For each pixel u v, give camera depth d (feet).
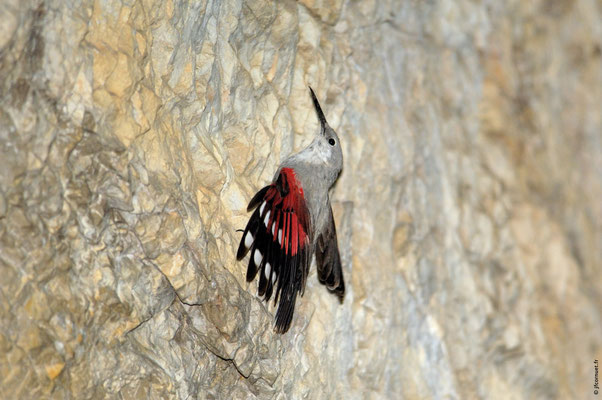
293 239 23.94
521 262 38.58
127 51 22.07
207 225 25.13
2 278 19.10
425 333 33.40
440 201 35.37
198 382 24.26
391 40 34.37
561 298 40.52
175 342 23.58
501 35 39.75
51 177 20.18
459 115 37.50
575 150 44.21
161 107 23.82
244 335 25.13
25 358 19.49
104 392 21.61
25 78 19.61
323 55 31.45
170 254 22.97
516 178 39.60
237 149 27.61
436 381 33.32
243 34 28.14
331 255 26.66
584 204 43.96
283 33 29.50
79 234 20.94
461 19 37.76
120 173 21.70
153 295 22.72
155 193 22.72
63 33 20.43
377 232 32.48
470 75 38.17
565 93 43.93
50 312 20.13
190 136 25.41
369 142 32.81
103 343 21.61
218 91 26.71
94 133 21.11
